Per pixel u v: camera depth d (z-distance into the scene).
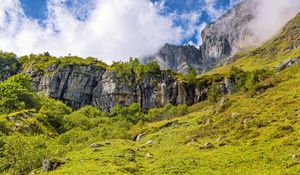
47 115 140.50
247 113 75.31
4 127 102.19
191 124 99.06
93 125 155.00
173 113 171.25
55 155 63.88
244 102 93.81
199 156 49.03
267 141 48.62
